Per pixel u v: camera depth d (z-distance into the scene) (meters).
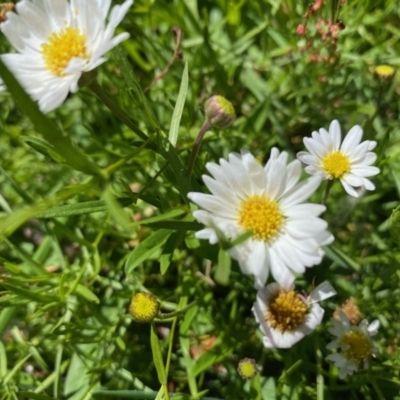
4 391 0.20
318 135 0.18
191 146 0.21
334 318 0.19
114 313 0.21
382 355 0.20
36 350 0.21
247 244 0.16
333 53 0.22
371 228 0.23
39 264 0.20
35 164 0.24
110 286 0.22
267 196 0.16
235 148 0.23
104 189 0.14
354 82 0.25
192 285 0.21
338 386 0.19
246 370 0.18
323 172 0.18
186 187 0.17
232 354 0.22
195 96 0.24
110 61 0.25
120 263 0.22
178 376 0.21
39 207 0.14
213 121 0.17
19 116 0.26
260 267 0.16
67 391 0.21
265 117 0.23
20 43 0.17
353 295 0.21
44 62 0.16
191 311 0.20
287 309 0.17
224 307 0.22
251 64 0.25
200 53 0.24
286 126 0.24
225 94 0.24
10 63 0.16
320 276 0.21
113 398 0.20
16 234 0.24
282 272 0.16
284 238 0.16
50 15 0.17
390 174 0.22
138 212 0.23
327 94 0.24
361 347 0.19
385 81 0.21
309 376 0.21
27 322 0.21
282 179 0.16
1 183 0.24
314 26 0.23
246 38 0.24
